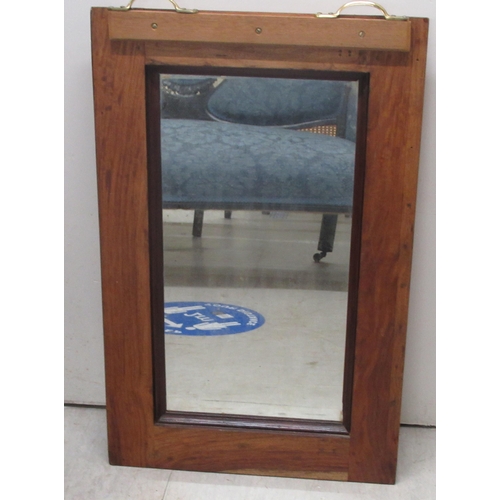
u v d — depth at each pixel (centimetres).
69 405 121
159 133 95
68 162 112
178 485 98
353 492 97
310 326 100
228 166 96
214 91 94
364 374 97
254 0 103
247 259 99
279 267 99
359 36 88
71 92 109
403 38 87
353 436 99
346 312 99
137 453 102
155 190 96
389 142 91
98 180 95
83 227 114
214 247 99
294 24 88
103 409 122
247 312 101
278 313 100
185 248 99
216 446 101
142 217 95
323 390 101
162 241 99
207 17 89
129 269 97
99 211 96
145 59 91
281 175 96
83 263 116
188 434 101
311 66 90
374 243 94
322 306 99
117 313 98
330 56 90
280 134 95
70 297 117
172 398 104
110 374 100
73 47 107
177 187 97
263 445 100
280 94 93
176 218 98
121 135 93
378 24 87
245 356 102
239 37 89
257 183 97
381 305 96
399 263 94
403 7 102
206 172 96
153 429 101
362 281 95
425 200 108
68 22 106
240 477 101
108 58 91
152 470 102
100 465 103
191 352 102
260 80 93
